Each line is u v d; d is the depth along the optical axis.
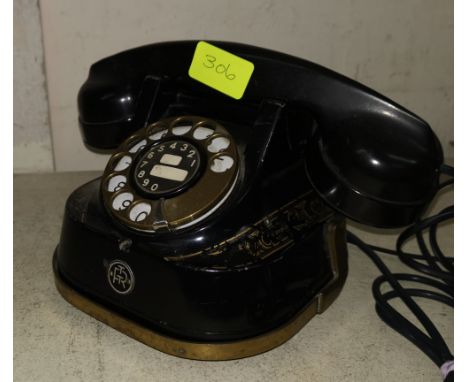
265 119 0.65
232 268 0.58
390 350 0.67
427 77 1.15
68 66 1.03
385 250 0.87
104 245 0.63
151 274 0.60
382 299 0.72
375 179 0.59
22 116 1.05
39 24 0.98
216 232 0.60
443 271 0.78
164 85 0.75
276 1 1.04
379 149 0.60
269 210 0.63
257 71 0.66
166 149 0.67
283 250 0.62
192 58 0.71
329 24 1.07
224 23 1.04
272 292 0.61
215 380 0.62
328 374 0.63
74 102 1.06
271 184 0.65
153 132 0.71
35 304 0.73
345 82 0.64
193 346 0.60
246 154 0.65
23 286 0.76
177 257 0.59
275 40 1.07
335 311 0.74
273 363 0.65
